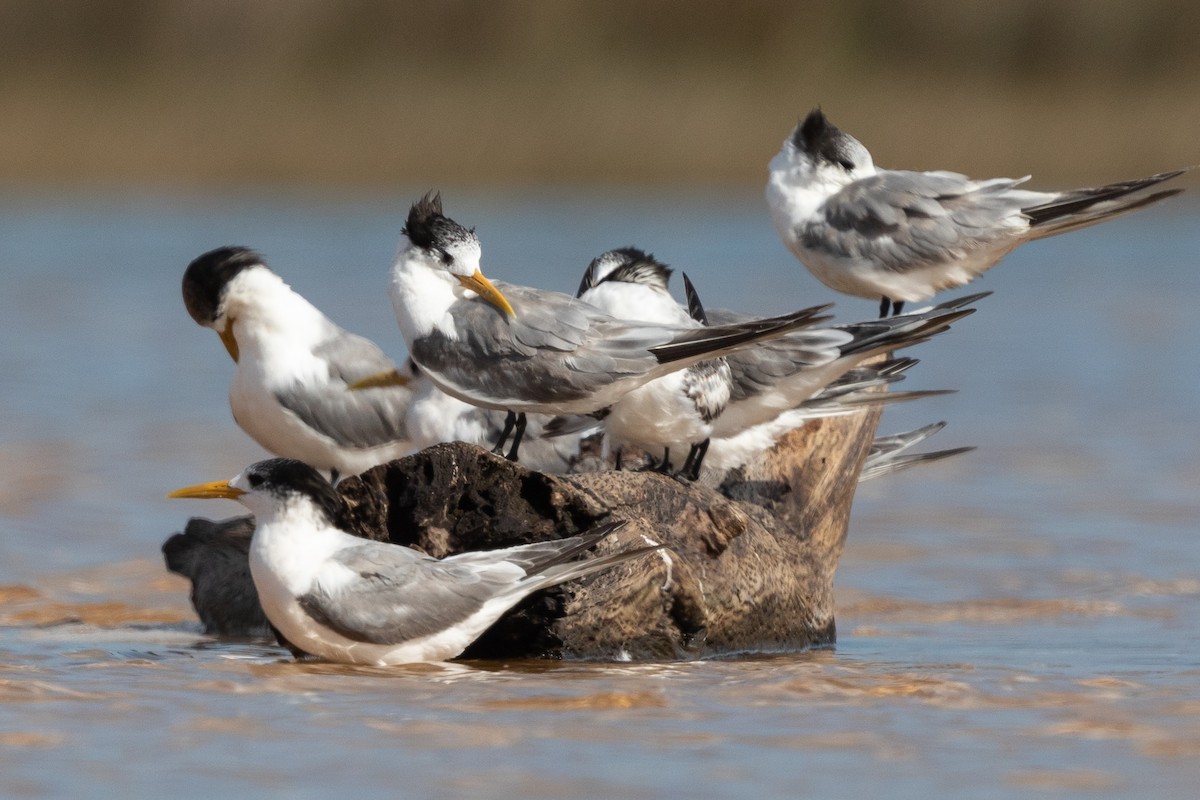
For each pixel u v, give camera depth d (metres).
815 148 14.04
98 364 24.86
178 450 19.52
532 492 11.19
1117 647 11.55
